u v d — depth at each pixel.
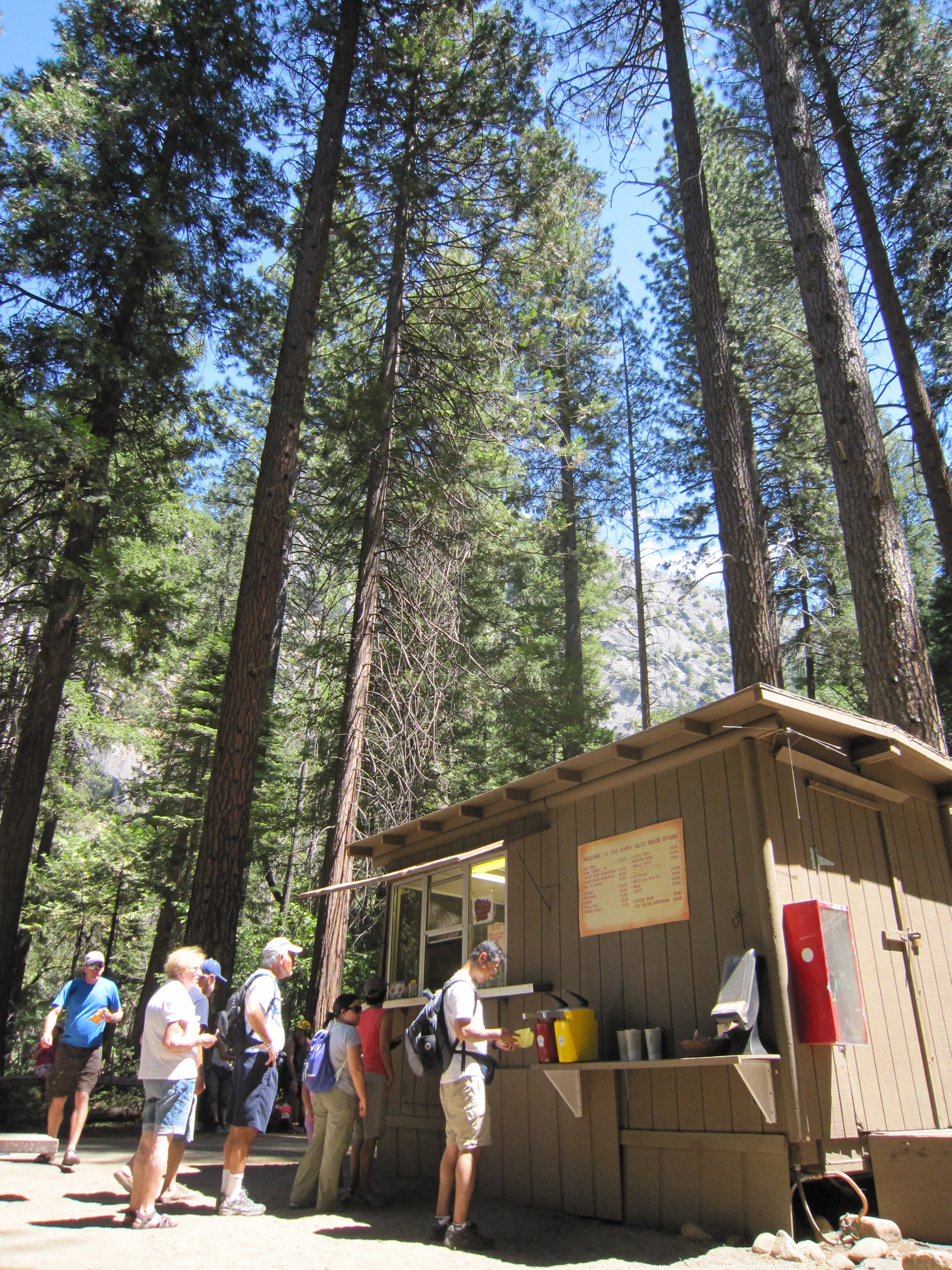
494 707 15.59
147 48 12.64
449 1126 4.55
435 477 12.81
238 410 15.71
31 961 21.22
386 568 12.50
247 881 21.12
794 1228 4.02
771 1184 4.11
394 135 13.41
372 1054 5.85
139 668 11.23
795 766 4.98
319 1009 10.20
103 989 6.37
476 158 13.19
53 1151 6.00
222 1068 9.31
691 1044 4.29
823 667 19.00
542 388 13.99
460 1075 4.54
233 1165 4.82
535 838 6.19
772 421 18.23
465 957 6.76
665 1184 4.62
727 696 4.64
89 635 11.21
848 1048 4.59
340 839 10.65
